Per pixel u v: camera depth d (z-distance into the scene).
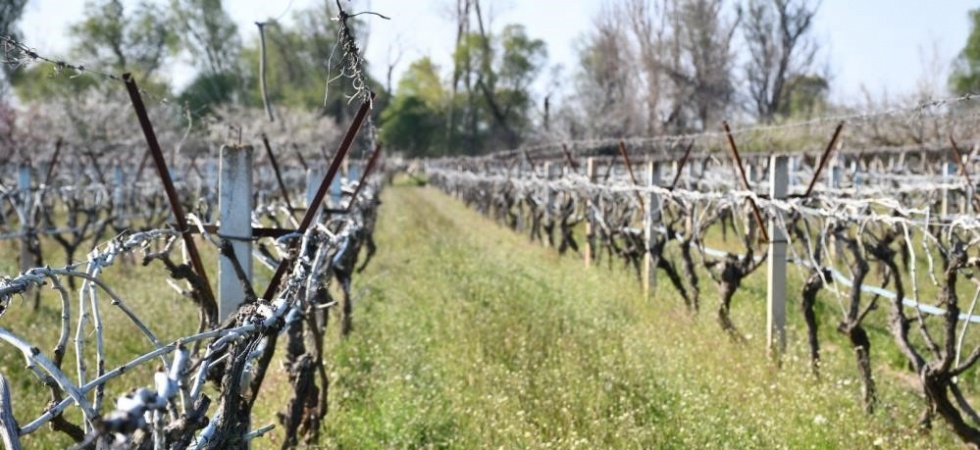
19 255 12.29
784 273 7.56
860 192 11.15
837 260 11.88
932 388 5.51
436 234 18.86
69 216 14.37
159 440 2.08
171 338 7.89
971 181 10.25
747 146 22.77
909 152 17.66
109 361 7.23
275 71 40.09
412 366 7.25
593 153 29.33
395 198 35.56
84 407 2.26
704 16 37.53
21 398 6.30
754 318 8.97
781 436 5.51
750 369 6.99
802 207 6.93
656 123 38.44
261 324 2.94
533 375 6.84
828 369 7.03
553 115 50.38
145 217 16.80
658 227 10.65
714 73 38.00
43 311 9.23
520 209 20.92
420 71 63.97
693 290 9.40
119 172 16.66
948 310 5.42
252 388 3.20
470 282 11.49
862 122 13.84
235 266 3.90
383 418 5.98
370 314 9.62
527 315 9.11
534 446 5.26
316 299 5.08
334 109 40.16
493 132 62.88
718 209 9.16
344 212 7.51
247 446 4.37
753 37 39.47
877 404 6.27
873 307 6.15
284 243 4.60
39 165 19.88
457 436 5.69
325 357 7.46
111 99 27.95
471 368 7.07
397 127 61.97
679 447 5.43
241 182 4.09
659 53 38.22
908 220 5.81
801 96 43.47
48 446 5.42
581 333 8.33
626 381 6.63
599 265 13.85
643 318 9.30
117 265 12.26
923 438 5.63
